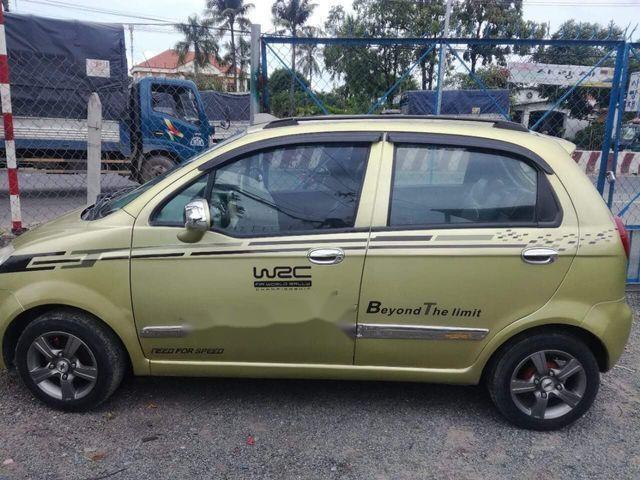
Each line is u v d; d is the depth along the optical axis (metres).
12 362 3.44
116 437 3.14
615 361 3.23
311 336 3.16
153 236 3.12
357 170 3.17
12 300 3.20
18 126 10.41
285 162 3.21
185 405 3.50
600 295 3.10
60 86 10.58
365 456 3.03
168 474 2.84
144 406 3.47
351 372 3.25
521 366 3.22
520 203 3.13
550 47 6.20
